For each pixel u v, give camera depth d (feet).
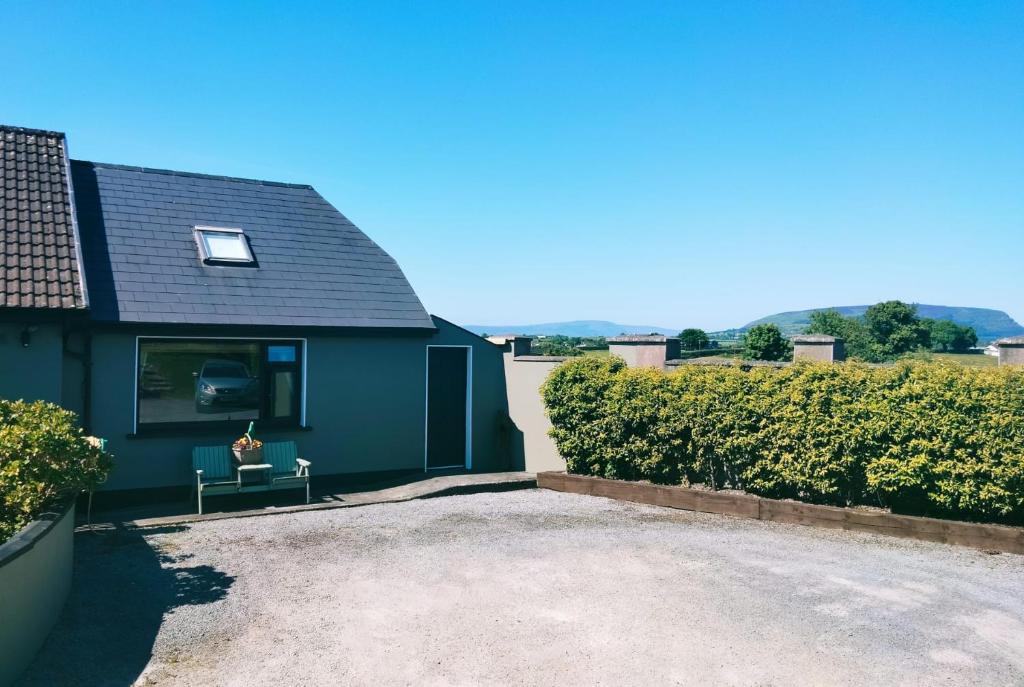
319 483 39.45
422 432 42.96
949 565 25.04
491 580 23.75
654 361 40.52
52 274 31.89
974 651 18.34
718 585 23.18
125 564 24.97
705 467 35.58
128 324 33.30
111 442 33.81
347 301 41.11
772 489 32.96
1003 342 30.58
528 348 46.37
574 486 38.88
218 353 37.04
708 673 17.24
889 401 29.35
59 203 36.06
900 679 16.93
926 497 29.04
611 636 19.29
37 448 20.43
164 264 37.81
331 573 24.39
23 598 16.90
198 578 23.71
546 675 17.13
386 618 20.49
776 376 32.94
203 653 18.13
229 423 37.04
